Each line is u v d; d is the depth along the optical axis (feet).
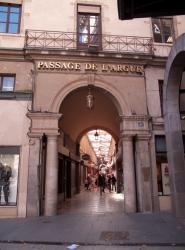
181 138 32.83
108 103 52.49
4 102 37.86
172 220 30.14
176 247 20.18
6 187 35.40
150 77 42.14
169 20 46.68
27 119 37.73
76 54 39.81
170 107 33.55
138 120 39.52
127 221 29.94
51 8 43.27
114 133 71.97
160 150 39.93
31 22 42.04
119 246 20.67
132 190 37.22
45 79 39.19
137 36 43.93
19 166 35.94
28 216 34.22
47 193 35.53
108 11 44.62
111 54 40.50
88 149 120.26
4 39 40.45
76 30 42.80
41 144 36.99
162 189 38.86
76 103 52.13
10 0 42.63
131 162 38.24
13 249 20.13
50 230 25.96
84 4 44.47
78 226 27.63
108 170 137.59
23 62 39.88
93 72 40.52
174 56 31.30
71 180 63.57
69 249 19.95
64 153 55.31
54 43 41.32
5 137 36.73
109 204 46.26
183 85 41.52
